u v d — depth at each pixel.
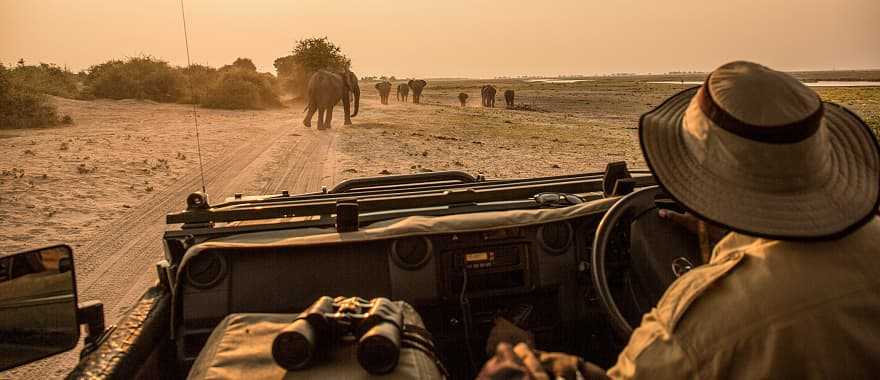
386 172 13.12
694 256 2.48
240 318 2.01
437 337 2.63
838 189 1.40
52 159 13.76
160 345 2.30
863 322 1.26
